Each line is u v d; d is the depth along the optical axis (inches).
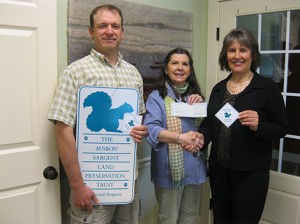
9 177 57.4
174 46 92.3
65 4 66.9
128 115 58.9
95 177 58.6
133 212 65.6
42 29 58.6
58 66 67.4
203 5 101.0
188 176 70.1
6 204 57.7
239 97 67.4
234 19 93.7
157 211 93.4
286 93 84.9
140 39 82.0
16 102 56.8
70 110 55.4
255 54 68.5
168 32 89.7
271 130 64.6
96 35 58.2
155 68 86.9
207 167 76.4
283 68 85.0
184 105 68.5
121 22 59.9
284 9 82.6
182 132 68.9
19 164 58.2
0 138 55.6
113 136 58.5
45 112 60.5
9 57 55.2
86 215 58.4
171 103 68.6
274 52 86.7
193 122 71.5
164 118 68.5
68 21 67.4
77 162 56.4
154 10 84.8
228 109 66.4
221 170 71.1
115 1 75.2
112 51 59.2
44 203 62.4
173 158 67.5
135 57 81.3
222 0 95.2
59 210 64.7
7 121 56.1
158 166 69.7
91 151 57.7
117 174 59.6
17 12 55.2
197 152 70.1
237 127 66.4
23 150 58.7
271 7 85.0
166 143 67.0
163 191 70.6
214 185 73.0
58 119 54.4
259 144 66.8
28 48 57.3
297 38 81.4
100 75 57.4
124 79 60.7
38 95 59.4
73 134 57.6
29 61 57.7
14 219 59.0
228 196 71.9
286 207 86.2
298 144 83.2
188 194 74.5
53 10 59.7
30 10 56.7
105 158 58.6
